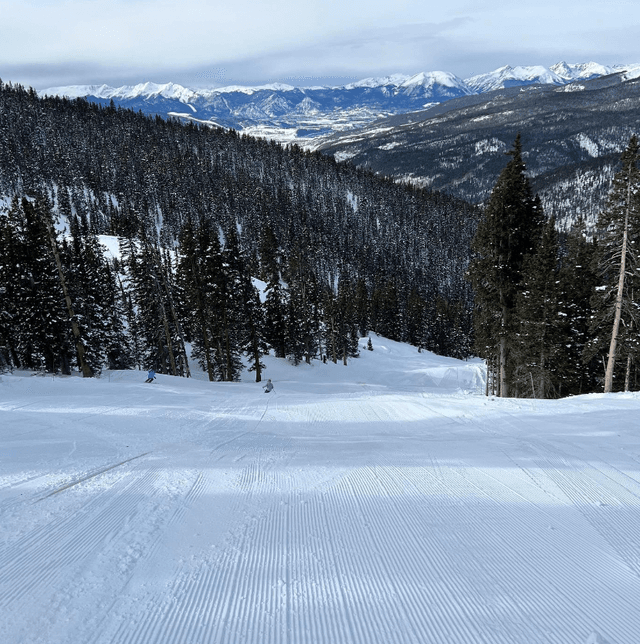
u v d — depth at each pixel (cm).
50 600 391
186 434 1051
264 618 363
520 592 396
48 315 2803
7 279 2859
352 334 6184
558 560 450
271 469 756
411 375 5200
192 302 3002
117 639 341
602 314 2006
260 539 502
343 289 7906
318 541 496
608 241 1862
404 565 443
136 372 2898
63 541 500
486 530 518
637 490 627
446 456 809
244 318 3369
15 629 352
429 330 8619
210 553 471
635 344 1981
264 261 8656
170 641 338
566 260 2975
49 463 780
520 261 1958
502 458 780
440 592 397
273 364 4734
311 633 345
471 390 3900
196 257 2927
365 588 404
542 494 618
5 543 494
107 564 451
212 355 3794
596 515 552
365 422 1248
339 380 4669
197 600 390
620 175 1781
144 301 3559
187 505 600
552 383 2464
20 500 615
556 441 877
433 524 534
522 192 1914
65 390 1800
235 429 1141
